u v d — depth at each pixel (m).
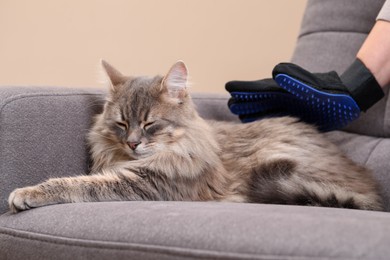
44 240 1.22
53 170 1.55
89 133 1.69
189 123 1.71
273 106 1.95
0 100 1.46
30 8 2.99
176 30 2.80
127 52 2.88
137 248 1.05
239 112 1.99
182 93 1.72
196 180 1.63
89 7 2.91
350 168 1.77
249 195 1.66
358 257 0.87
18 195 1.37
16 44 3.02
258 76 2.70
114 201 1.42
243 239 0.97
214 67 2.76
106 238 1.12
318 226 0.96
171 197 1.58
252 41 2.70
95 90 1.78
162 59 2.83
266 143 1.83
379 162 1.84
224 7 2.72
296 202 1.49
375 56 1.75
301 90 1.70
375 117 1.94
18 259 1.28
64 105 1.61
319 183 1.63
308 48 2.12
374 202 1.66
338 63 2.03
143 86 1.71
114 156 1.69
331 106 1.75
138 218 1.13
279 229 0.97
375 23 1.93
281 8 2.65
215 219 1.05
